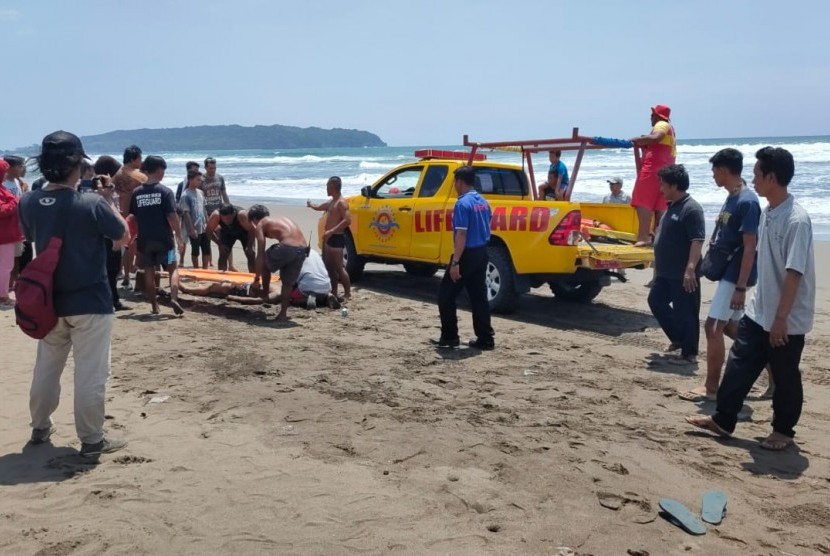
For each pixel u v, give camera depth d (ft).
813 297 14.85
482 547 11.16
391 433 15.70
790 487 13.64
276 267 26.27
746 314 15.67
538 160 142.20
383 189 36.22
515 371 21.02
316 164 216.13
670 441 15.79
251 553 10.90
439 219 31.99
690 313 22.13
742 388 15.70
